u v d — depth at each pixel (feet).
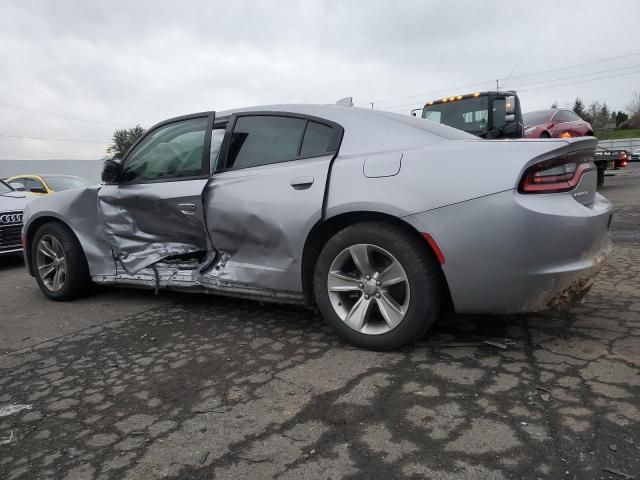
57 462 7.13
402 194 9.52
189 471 6.72
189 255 14.21
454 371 9.10
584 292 9.48
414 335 9.77
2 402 9.12
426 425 7.40
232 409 8.27
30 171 113.60
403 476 6.30
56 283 15.97
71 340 12.28
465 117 33.01
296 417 7.89
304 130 11.51
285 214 10.82
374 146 10.48
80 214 15.21
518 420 7.36
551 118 41.60
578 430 7.00
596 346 9.80
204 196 12.22
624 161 41.14
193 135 13.20
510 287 9.04
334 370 9.48
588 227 9.12
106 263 14.97
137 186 13.75
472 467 6.38
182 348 11.19
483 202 8.95
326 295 10.63
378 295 10.07
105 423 8.12
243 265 11.86
